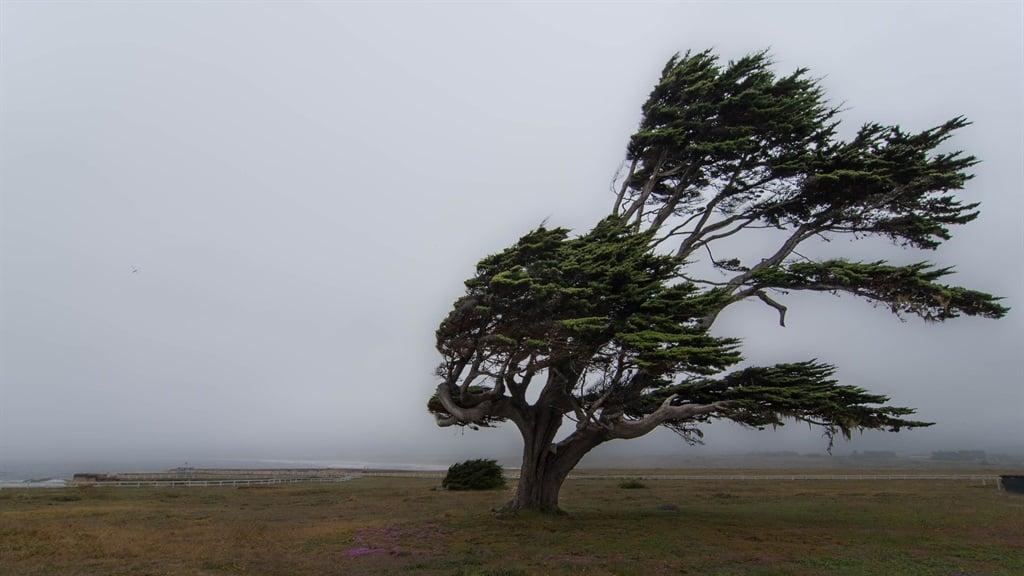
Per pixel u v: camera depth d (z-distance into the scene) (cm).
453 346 2188
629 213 2486
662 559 1584
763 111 2150
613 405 2322
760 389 1975
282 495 4109
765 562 1547
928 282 1925
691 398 2298
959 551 1720
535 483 2539
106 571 1464
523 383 2512
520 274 1975
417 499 3628
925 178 2025
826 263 2112
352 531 2147
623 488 4516
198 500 3712
